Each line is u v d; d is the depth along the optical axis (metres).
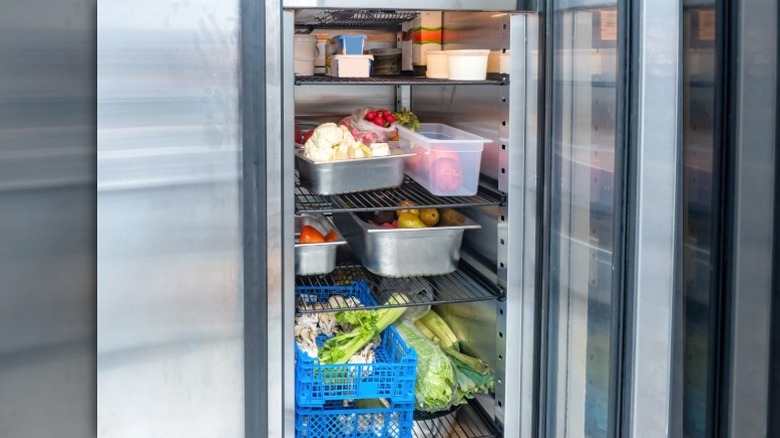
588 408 1.42
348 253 1.95
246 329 1.39
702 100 1.28
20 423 1.41
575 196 1.42
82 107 1.37
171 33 1.30
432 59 1.66
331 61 1.69
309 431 1.60
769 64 1.23
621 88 1.26
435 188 1.61
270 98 1.34
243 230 1.37
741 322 1.29
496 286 1.63
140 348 1.38
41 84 1.35
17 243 1.37
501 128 1.56
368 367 1.58
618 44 1.25
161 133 1.32
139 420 1.40
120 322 1.36
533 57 1.47
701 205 1.30
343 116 2.06
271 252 1.38
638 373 1.31
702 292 1.31
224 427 1.43
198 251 1.36
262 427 1.42
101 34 1.28
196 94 1.32
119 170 1.32
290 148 1.37
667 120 1.27
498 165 1.60
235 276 1.38
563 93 1.44
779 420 1.31
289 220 1.39
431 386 1.66
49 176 1.37
